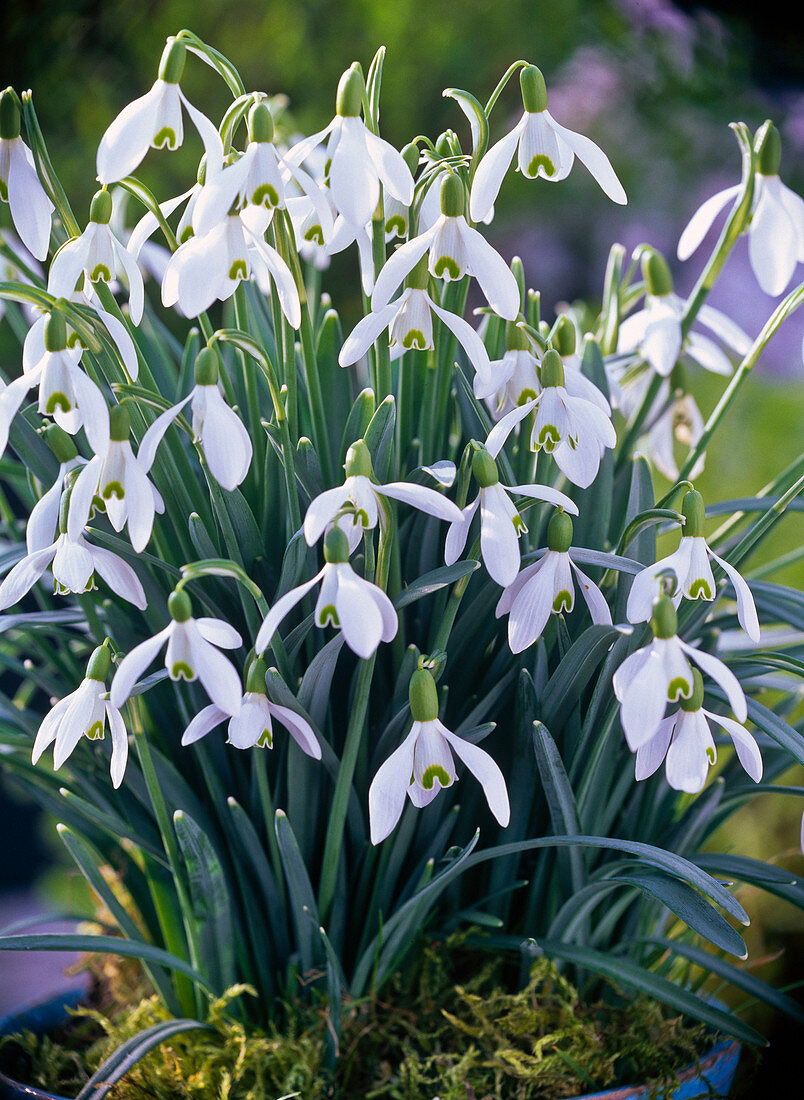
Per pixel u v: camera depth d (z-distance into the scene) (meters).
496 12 1.78
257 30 1.71
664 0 1.77
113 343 0.53
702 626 0.57
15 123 0.52
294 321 0.52
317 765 0.55
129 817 0.58
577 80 1.83
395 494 0.49
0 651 0.61
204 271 0.50
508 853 0.55
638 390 0.62
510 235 1.90
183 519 0.55
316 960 0.56
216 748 0.56
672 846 0.57
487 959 0.58
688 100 1.80
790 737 0.54
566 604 0.52
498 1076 0.54
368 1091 0.56
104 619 0.57
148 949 0.55
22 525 0.61
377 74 0.53
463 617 0.55
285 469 0.53
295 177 0.51
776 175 0.56
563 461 0.52
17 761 0.58
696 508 0.51
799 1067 0.63
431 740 0.51
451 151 0.54
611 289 0.60
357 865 0.57
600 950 0.58
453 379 0.58
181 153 1.63
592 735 0.55
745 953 0.51
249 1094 0.54
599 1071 0.55
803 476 0.55
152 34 1.67
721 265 0.57
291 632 0.55
